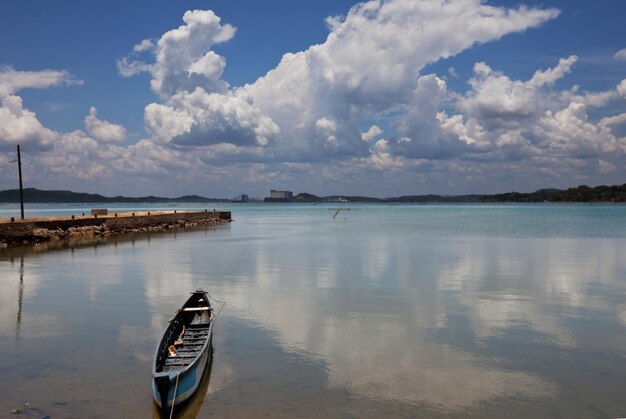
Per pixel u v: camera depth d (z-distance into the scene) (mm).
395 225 87438
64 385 12727
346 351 15461
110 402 11742
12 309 20984
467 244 49281
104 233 60938
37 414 11070
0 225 47000
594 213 144125
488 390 12664
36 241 50719
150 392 12328
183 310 17984
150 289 25406
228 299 22875
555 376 13578
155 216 77188
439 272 30625
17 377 13266
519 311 20469
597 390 12711
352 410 11500
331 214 158750
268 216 142500
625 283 26703
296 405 11711
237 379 13234
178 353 13781
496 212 165000
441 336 17031
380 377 13422
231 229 77375
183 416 11109
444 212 173000
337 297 23203
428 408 11656
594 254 40125
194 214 92562
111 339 16672
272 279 28281
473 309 20781
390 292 24344
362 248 45844
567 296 23344
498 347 15914
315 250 44188
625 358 14992
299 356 14992
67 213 149375
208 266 33688
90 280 28031
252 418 11055
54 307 21328
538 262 35188
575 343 16344
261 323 18609
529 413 11469
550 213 147750
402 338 16797
